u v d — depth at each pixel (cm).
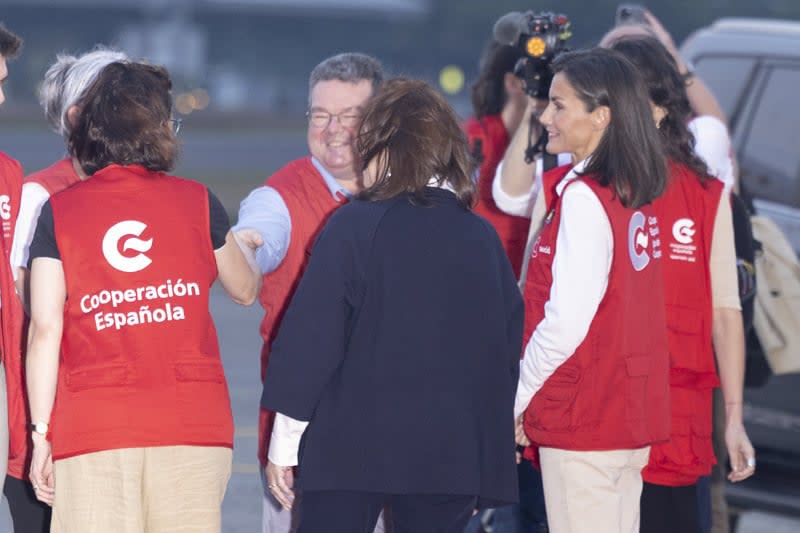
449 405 1070
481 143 1534
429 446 1063
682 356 1245
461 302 1081
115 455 1066
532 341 1169
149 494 1082
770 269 1717
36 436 1080
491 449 1091
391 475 1058
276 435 1092
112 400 1062
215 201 1125
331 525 1071
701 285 1255
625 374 1163
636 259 1169
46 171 1229
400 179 1086
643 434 1171
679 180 1259
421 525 1088
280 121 16450
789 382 1781
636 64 1273
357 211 1084
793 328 1712
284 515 1273
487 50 1555
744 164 1955
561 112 1191
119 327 1068
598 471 1177
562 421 1172
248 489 2039
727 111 1995
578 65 1185
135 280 1073
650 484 1258
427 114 1094
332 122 1280
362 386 1065
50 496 1112
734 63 2012
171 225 1089
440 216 1089
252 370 2956
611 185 1156
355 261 1070
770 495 1781
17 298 1144
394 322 1066
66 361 1082
